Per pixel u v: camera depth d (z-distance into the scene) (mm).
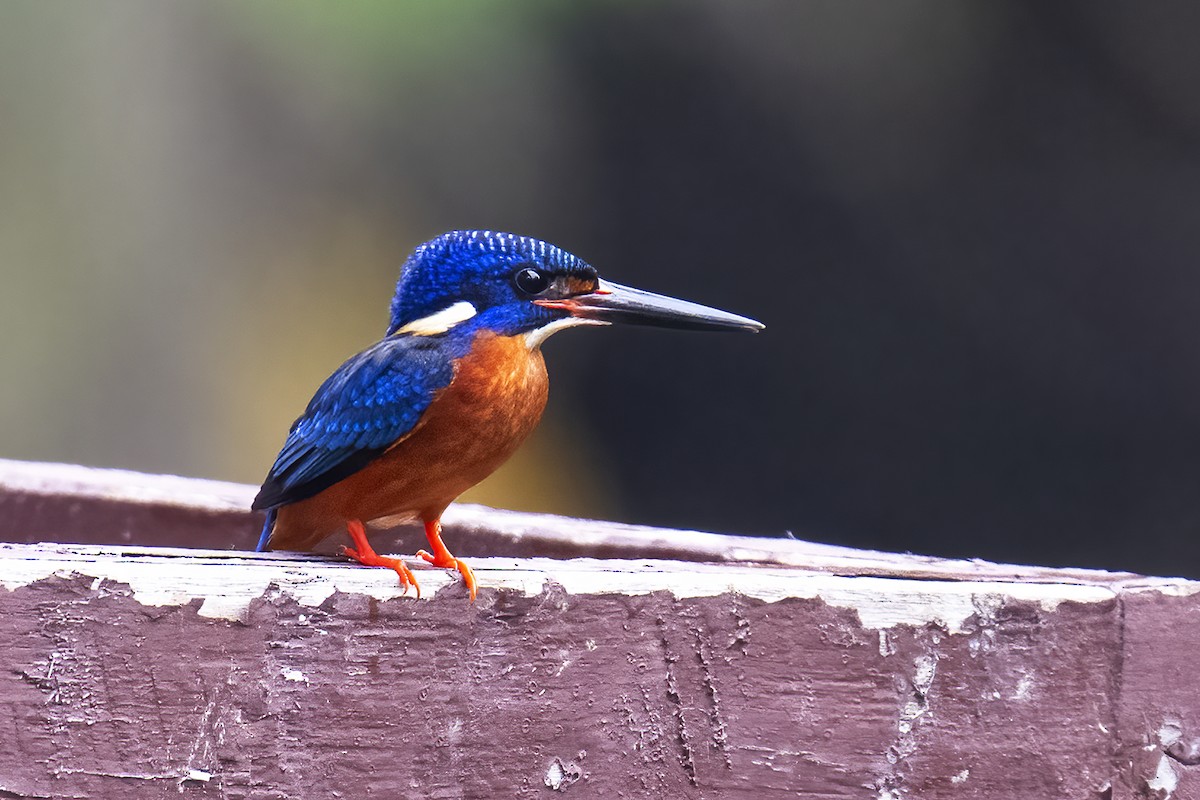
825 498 19234
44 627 3045
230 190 15273
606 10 17578
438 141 16750
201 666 3127
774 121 18516
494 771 3293
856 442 19047
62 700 3047
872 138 18094
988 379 18531
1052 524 18547
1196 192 17375
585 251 18906
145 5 14688
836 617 3430
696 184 18844
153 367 14703
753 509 19672
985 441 18578
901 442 19094
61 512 5176
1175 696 3543
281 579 3182
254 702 3152
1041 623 3502
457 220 17312
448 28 16078
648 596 3359
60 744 3045
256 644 3158
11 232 14227
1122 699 3527
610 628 3346
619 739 3348
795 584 3420
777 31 17703
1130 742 3527
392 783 3234
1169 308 17719
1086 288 18000
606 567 3512
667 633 3367
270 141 15492
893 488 19109
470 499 17844
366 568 3301
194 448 14703
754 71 18156
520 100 17484
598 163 18672
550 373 19484
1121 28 16859
